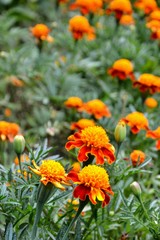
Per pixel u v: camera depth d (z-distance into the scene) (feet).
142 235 11.49
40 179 9.64
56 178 9.28
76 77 18.81
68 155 16.21
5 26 22.40
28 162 10.98
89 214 11.83
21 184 10.47
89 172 9.14
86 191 9.12
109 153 9.89
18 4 25.98
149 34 21.16
